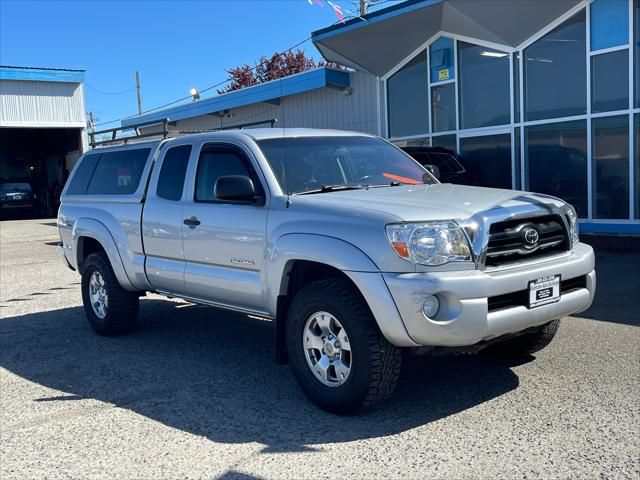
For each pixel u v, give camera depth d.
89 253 7.47
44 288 10.52
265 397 4.91
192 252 5.68
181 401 4.92
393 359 4.23
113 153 7.16
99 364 6.01
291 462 3.78
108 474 3.76
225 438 4.18
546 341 5.29
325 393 4.45
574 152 11.95
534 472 3.50
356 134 6.14
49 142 32.91
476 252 4.10
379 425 4.25
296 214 4.71
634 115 10.99
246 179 4.95
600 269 9.34
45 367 6.00
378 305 4.07
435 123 14.62
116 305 6.79
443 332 4.00
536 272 4.30
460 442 3.92
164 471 3.76
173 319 7.74
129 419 4.60
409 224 4.07
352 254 4.20
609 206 11.48
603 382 4.81
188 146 6.01
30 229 22.89
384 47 14.74
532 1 11.51
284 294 4.81
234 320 7.59
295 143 5.52
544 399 4.54
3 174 34.62
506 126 13.03
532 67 12.46
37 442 4.29
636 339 5.84
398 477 3.53
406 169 5.91
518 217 4.37
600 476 3.41
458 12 12.62
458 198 4.65
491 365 5.38
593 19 11.34
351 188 5.20
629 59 10.94
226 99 20.83
